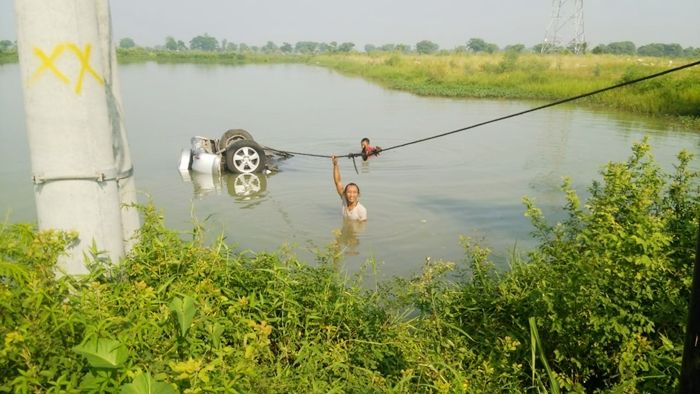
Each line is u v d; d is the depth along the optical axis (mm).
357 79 49188
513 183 11297
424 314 4668
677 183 4875
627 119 20828
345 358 3691
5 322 2480
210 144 13758
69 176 3570
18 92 28656
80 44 3484
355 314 4203
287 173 12547
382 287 5070
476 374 3746
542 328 4121
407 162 13711
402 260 7078
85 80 3535
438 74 40125
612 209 3986
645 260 3549
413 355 3828
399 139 17453
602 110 23703
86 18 3508
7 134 15906
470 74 40062
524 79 35156
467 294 4809
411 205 9750
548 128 18844
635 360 3592
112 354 2486
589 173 12062
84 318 2707
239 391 2562
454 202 9922
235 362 2916
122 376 2445
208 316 3166
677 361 3414
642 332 3855
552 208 9359
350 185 8805
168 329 2990
